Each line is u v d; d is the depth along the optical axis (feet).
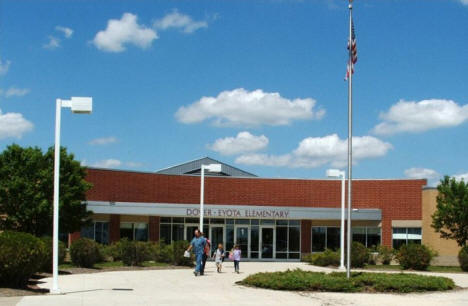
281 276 75.87
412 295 68.39
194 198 158.30
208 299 61.05
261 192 162.61
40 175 98.89
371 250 140.97
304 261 148.25
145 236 148.87
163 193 154.30
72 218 102.78
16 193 97.04
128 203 142.51
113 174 146.41
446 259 146.20
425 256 123.54
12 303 52.90
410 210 157.38
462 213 126.41
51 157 103.71
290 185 163.94
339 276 77.66
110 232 142.82
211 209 151.53
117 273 97.86
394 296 67.00
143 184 151.43
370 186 161.68
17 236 63.05
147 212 144.87
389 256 138.82
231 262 144.56
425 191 153.58
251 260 154.10
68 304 53.31
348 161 79.61
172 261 121.08
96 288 70.69
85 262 105.50
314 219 158.61
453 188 130.21
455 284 81.97
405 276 78.48
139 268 110.63
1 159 99.50
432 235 149.28
